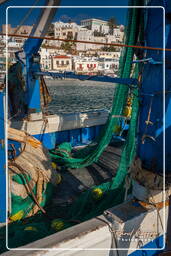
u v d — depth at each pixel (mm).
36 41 9562
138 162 4688
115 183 6309
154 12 4199
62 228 4812
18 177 5785
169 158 4426
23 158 6316
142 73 4551
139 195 4539
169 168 4457
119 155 9898
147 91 4410
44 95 10516
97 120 11867
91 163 8641
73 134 11359
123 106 6859
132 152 6098
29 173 5957
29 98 9773
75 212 5754
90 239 3803
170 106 4184
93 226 3934
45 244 3535
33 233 4492
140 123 4727
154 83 4234
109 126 7711
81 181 7711
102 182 7664
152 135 4383
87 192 6199
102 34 124312
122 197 5488
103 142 8078
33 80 9789
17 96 9703
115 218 4105
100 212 5328
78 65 75500
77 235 3707
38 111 10023
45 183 6238
